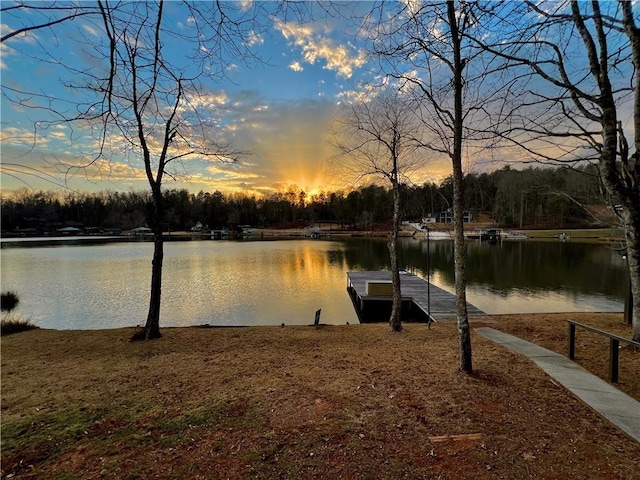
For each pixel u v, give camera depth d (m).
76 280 18.77
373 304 13.38
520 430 2.87
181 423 3.08
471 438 2.74
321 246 43.81
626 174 5.00
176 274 21.12
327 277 20.39
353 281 16.88
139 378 4.38
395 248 7.52
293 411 3.25
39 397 3.84
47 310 12.84
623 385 3.79
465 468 2.38
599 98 4.44
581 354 5.02
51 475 2.42
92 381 4.33
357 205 67.50
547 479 2.27
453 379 3.96
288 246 44.12
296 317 12.25
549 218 59.00
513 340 5.93
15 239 59.91
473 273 21.09
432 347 5.70
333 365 4.77
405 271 21.20
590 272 20.98
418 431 2.85
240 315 12.38
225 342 6.51
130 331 7.76
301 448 2.64
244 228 80.75
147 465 2.50
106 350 6.12
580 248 36.06
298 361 5.04
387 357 5.15
